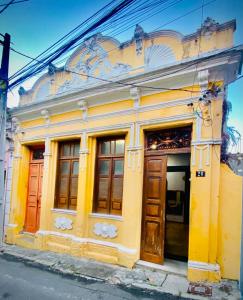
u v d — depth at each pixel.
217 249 4.29
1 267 5.16
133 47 5.61
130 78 5.29
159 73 4.97
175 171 8.72
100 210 5.90
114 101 5.77
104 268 5.00
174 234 7.25
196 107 4.67
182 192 9.12
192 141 4.64
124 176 5.43
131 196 5.22
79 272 4.81
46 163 6.82
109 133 5.77
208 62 4.45
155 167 5.24
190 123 4.74
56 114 6.84
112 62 5.93
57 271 4.92
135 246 5.05
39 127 7.20
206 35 4.72
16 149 7.72
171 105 4.96
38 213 7.29
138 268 4.91
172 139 5.14
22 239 7.00
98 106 6.05
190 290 3.95
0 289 4.10
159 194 5.11
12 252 6.18
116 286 4.23
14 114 7.71
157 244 5.01
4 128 4.49
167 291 3.97
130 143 5.40
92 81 6.23
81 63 6.51
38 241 6.49
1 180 4.41
